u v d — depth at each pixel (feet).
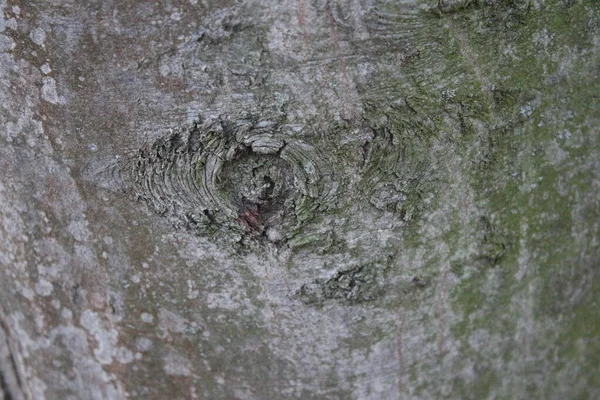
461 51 2.51
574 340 2.71
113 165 2.56
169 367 2.73
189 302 2.64
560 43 2.54
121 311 2.68
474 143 2.55
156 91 2.50
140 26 2.47
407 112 2.52
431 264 2.61
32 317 2.76
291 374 2.69
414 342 2.67
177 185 2.55
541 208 2.61
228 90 2.50
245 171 2.54
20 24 2.48
